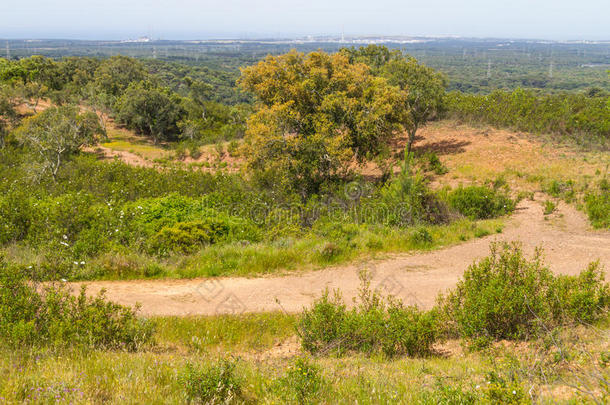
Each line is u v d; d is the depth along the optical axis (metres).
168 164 35.38
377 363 6.16
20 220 14.38
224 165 33.69
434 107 28.80
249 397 4.80
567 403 3.85
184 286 10.58
